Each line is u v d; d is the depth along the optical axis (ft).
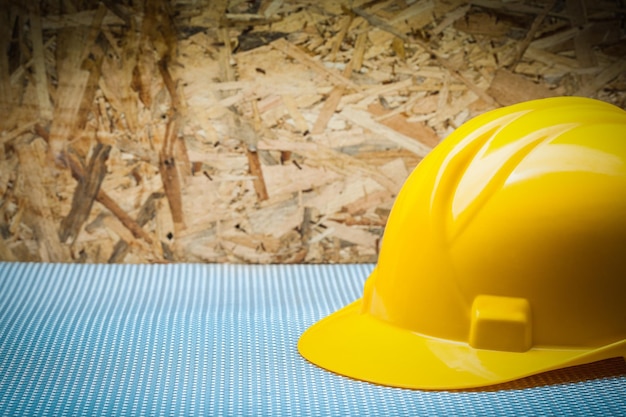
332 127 6.39
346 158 6.44
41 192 6.42
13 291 5.78
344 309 4.49
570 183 3.64
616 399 3.63
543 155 3.73
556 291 3.65
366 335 4.06
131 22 6.19
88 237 6.48
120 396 3.78
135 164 6.38
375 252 6.62
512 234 3.67
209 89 6.29
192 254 6.52
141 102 6.30
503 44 6.35
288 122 6.36
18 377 4.06
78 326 4.94
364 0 6.24
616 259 3.60
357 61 6.31
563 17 6.33
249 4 6.20
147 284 6.00
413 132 6.43
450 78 6.37
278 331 4.80
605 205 3.60
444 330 3.82
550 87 6.41
